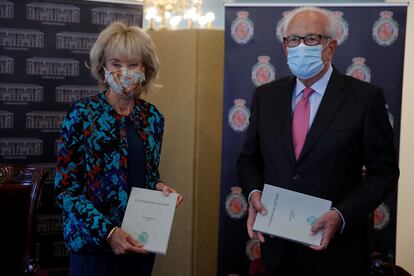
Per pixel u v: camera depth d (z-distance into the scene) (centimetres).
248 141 188
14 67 265
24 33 264
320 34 165
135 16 277
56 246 273
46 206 271
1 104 265
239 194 263
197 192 290
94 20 271
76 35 270
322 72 172
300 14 169
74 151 159
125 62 164
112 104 168
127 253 158
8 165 215
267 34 251
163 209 162
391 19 242
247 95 254
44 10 265
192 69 284
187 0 474
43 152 271
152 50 171
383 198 161
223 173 262
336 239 168
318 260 168
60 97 271
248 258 267
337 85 170
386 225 251
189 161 288
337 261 167
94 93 274
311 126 168
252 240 266
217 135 293
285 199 162
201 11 489
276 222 161
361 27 244
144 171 169
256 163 188
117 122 163
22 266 202
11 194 208
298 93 177
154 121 176
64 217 158
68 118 160
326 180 164
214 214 296
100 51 166
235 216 265
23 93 267
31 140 269
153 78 177
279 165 171
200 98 285
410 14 315
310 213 159
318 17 167
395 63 243
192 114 286
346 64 246
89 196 159
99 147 159
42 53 267
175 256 298
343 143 162
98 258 163
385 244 251
